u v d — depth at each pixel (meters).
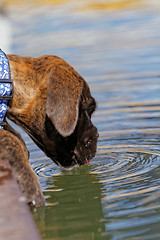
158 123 8.38
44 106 5.16
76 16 22.22
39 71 5.20
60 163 5.80
